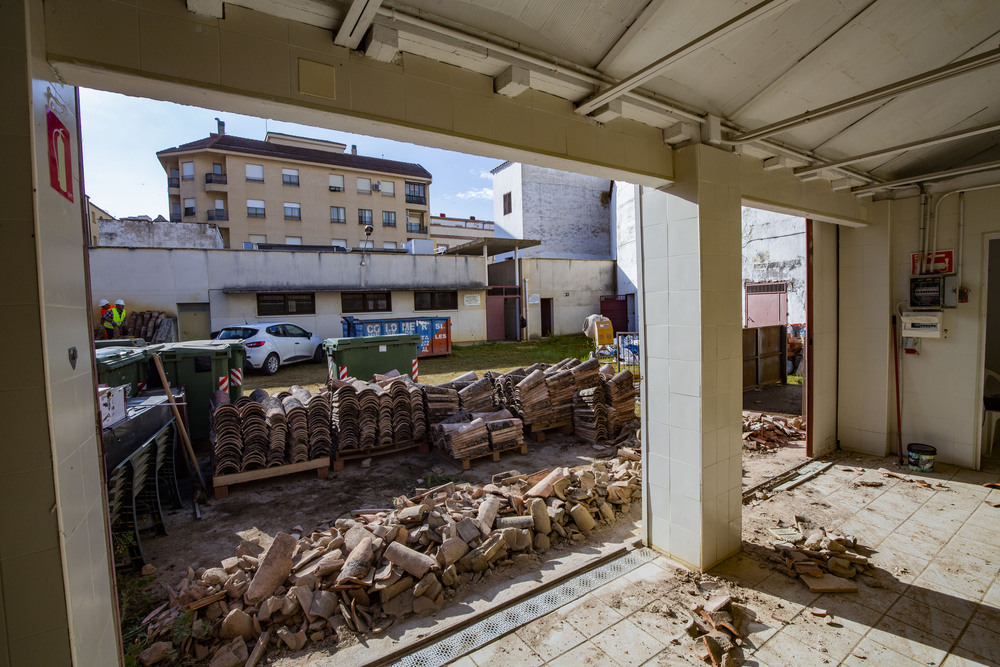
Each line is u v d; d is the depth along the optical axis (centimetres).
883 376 569
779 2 175
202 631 273
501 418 620
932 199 526
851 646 263
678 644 266
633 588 320
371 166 3697
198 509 464
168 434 476
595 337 1346
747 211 1291
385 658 259
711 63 275
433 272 1970
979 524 397
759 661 253
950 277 514
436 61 227
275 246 2136
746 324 1298
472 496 433
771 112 337
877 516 419
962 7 260
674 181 339
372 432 582
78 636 134
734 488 360
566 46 243
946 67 230
